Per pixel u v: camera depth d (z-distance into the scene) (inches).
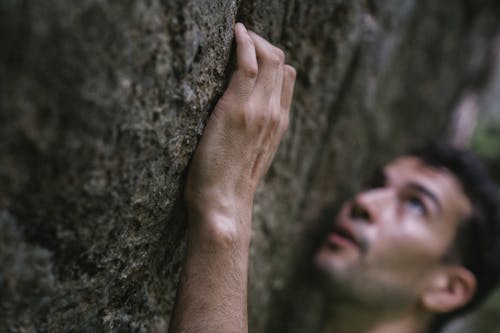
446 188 60.4
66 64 17.9
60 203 20.4
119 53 19.5
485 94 132.6
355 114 55.7
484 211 62.0
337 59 44.4
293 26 37.7
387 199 59.5
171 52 22.4
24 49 16.9
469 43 106.5
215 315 27.8
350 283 56.8
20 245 20.2
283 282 59.6
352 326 61.8
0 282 20.2
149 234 27.2
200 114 26.7
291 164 46.9
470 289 61.7
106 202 22.1
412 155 67.2
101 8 18.2
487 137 129.7
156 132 23.1
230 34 28.1
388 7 49.6
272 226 49.0
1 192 18.7
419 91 91.7
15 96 17.3
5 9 16.2
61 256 22.0
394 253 56.8
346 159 60.7
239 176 28.9
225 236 28.1
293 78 32.0
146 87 21.5
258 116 28.4
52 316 23.2
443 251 59.5
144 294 30.3
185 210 30.2
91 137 19.8
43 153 18.8
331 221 62.8
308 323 64.1
